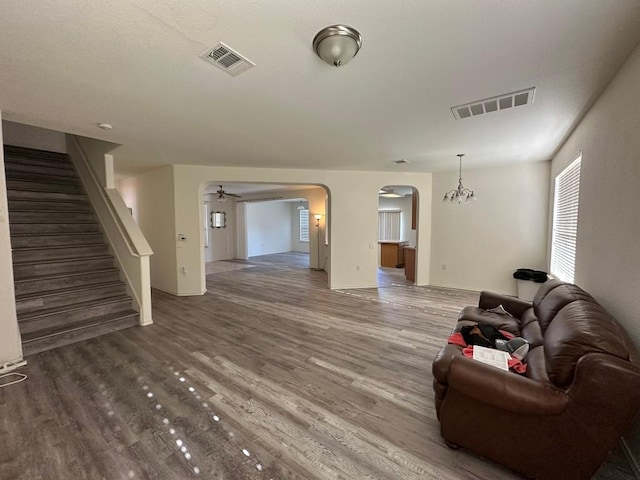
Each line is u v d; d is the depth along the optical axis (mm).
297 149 4039
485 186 5570
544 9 1380
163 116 2750
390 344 3326
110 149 4141
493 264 5582
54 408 2162
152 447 1798
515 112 2678
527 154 4422
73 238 4277
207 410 2150
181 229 5441
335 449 1798
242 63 1846
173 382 2518
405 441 1868
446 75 2008
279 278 7332
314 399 2293
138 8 1350
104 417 2064
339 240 6031
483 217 5625
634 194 1804
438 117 2793
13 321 2740
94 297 3879
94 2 1308
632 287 1819
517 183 5250
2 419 2045
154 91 2227
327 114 2711
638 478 1588
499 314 3072
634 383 1318
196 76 2008
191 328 3809
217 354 3061
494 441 1633
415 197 6449
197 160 4844
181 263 5496
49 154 5246
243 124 2992
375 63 1850
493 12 1399
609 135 2168
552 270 4691
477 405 1676
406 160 4793
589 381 1393
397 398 2312
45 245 4020
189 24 1473
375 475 1617
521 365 1890
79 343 3307
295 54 1748
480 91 2256
